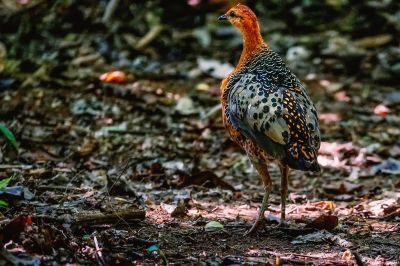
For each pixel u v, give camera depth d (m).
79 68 15.91
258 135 7.99
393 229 8.72
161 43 17.28
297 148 7.77
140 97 14.44
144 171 11.10
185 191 10.03
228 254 7.44
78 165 11.11
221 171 11.63
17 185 9.19
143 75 15.80
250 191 10.69
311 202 10.23
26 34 17.17
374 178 11.57
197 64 16.52
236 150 12.51
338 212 9.64
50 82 14.96
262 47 9.00
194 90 15.17
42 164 10.90
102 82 15.08
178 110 13.98
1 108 13.45
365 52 17.09
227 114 8.66
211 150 12.49
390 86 16.03
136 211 8.27
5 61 15.75
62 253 6.72
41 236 6.82
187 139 12.82
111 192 9.48
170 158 11.95
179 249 7.49
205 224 8.52
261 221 8.29
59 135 12.45
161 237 7.84
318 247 7.87
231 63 16.72
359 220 9.14
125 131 12.95
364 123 14.09
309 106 8.21
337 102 15.06
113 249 7.15
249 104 8.08
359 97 15.38
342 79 16.17
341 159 12.39
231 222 8.73
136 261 7.00
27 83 14.83
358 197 10.60
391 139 13.28
